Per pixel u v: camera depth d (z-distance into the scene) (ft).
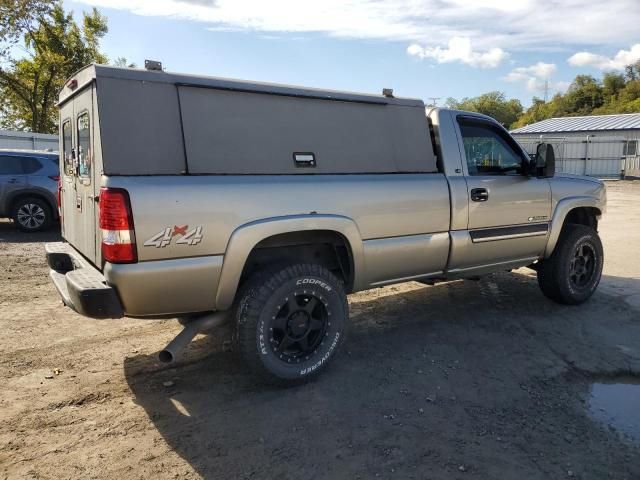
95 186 11.56
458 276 16.65
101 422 11.12
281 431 10.82
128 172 10.73
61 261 14.26
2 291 20.89
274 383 12.50
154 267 10.77
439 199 15.19
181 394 12.39
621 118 126.00
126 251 10.50
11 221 40.40
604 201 20.51
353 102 14.07
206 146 11.61
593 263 19.57
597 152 107.45
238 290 12.54
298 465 9.70
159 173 11.00
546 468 9.70
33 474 9.34
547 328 17.02
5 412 11.44
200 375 13.41
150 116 11.10
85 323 17.20
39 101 103.96
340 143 13.66
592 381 13.43
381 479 9.31
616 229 38.65
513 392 12.68
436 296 20.54
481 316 18.17
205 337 15.96
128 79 11.03
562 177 19.21
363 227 13.66
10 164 34.63
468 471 9.56
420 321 17.65
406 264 14.83
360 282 14.06
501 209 16.78
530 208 17.63
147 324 17.19
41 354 14.61
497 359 14.60
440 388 12.82
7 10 87.76
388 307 19.16
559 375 13.66
